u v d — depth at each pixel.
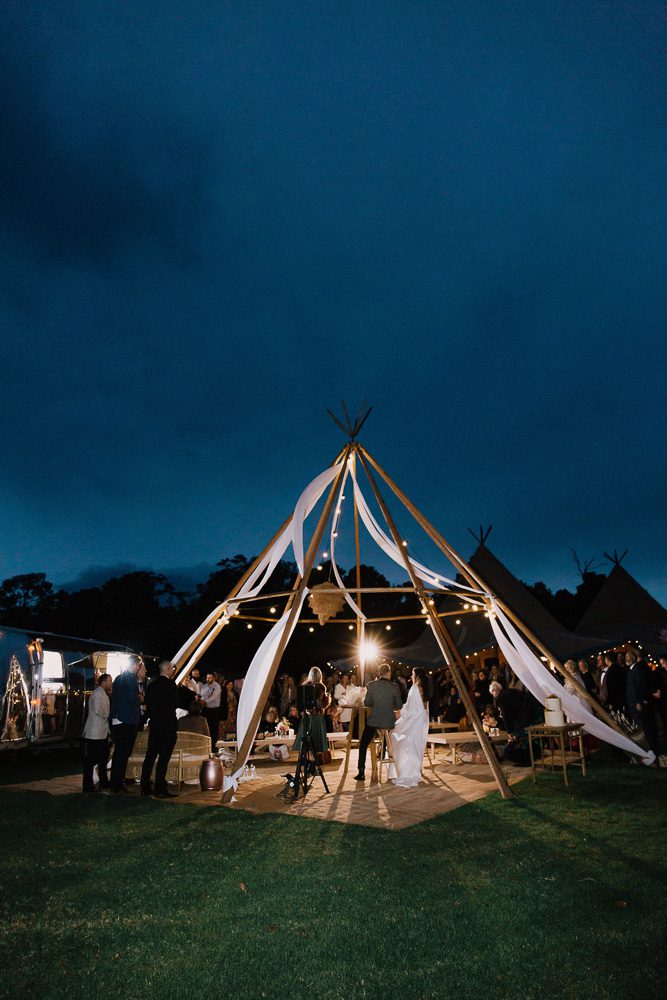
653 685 10.64
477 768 10.94
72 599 44.06
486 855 5.82
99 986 3.64
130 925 4.42
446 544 11.73
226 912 4.62
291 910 4.63
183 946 4.11
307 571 10.54
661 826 6.61
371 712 9.99
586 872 5.27
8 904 4.82
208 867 5.62
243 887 5.08
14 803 8.53
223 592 40.53
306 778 8.99
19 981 3.71
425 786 9.39
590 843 6.08
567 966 3.74
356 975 3.72
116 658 16.50
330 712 14.93
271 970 3.80
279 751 12.45
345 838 6.53
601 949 3.92
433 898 4.80
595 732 10.39
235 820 7.45
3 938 4.25
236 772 8.68
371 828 6.93
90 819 7.55
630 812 7.24
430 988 3.57
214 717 14.40
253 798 8.83
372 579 41.78
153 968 3.84
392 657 20.33
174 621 40.66
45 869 5.61
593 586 48.06
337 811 7.86
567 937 4.09
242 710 9.64
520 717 11.55
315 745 9.05
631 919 4.32
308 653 33.28
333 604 11.50
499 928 4.25
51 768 12.76
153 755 9.20
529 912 4.48
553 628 20.56
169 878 5.34
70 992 3.59
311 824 7.14
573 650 18.77
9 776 11.63
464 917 4.44
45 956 4.00
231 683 17.08
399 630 38.38
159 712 9.26
